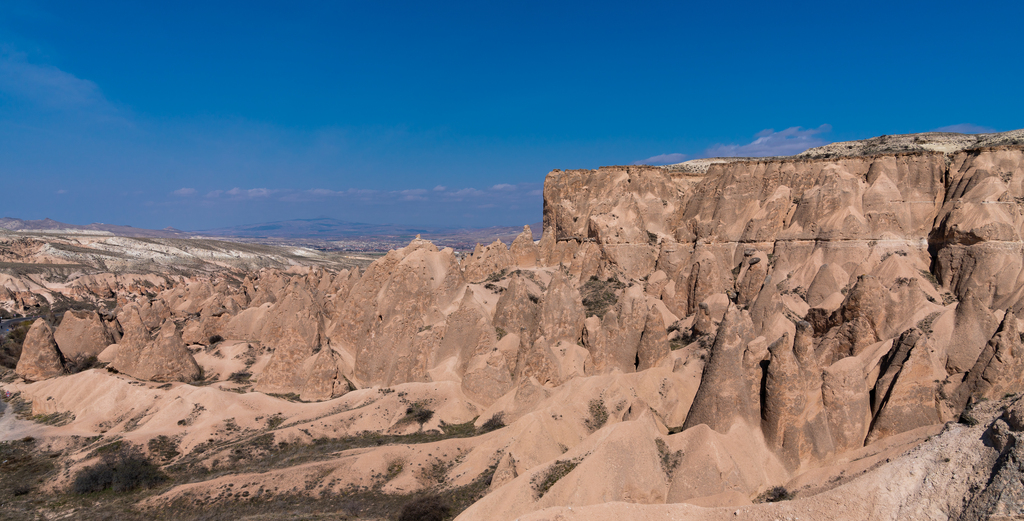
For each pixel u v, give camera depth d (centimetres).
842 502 2450
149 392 5141
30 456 4438
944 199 6731
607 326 5462
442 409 4712
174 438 4447
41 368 6031
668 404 4253
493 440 3859
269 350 6681
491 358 4953
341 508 3372
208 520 3288
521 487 2998
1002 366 3136
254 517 3191
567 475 2981
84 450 4375
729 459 3017
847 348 4181
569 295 5862
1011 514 2014
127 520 3359
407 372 5397
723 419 3316
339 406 4866
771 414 3262
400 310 6234
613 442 3061
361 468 3800
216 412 4753
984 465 2331
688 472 2983
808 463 3189
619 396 4188
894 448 2988
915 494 2400
